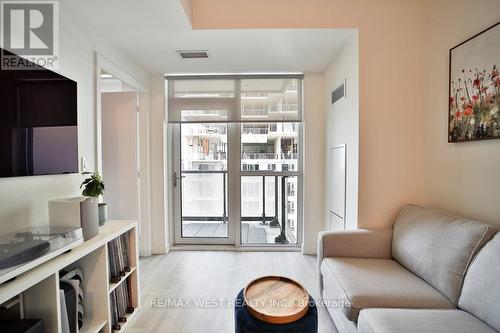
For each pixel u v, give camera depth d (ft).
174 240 11.05
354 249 6.32
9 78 4.14
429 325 3.68
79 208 4.75
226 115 10.28
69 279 4.70
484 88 5.17
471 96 5.47
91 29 6.53
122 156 9.77
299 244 10.69
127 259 6.17
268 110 10.21
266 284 4.86
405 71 6.91
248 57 8.67
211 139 10.90
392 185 6.98
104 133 9.80
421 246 5.22
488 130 5.09
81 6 5.77
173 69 9.66
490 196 5.11
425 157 6.91
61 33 5.48
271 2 6.91
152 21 6.48
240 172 10.70
